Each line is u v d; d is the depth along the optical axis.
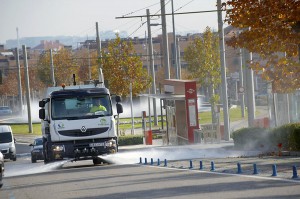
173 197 30.78
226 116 95.81
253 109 86.50
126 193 33.97
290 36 54.50
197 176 40.47
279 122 85.94
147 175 44.09
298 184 32.03
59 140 57.50
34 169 63.53
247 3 54.31
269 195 28.86
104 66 149.62
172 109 94.94
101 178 44.56
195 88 88.94
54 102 57.88
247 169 42.91
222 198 29.05
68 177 47.91
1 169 43.91
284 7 53.00
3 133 99.50
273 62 61.41
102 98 58.28
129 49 151.12
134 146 100.62
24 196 36.84
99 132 57.81
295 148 59.28
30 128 153.12
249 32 56.84
